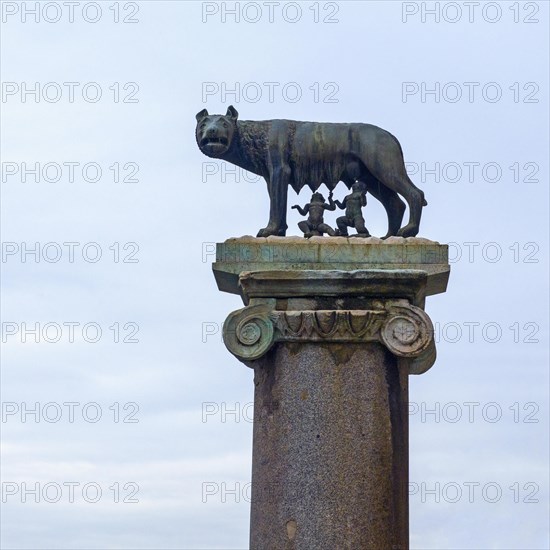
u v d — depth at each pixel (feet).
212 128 60.29
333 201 60.39
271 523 56.54
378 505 56.39
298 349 57.62
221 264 58.34
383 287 57.57
